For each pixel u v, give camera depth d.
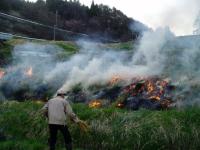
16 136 9.74
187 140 8.06
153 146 8.14
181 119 8.67
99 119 9.37
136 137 8.35
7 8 71.62
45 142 9.21
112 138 8.59
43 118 9.94
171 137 8.13
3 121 10.48
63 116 8.15
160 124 8.50
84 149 8.72
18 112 10.92
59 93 8.42
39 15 74.00
